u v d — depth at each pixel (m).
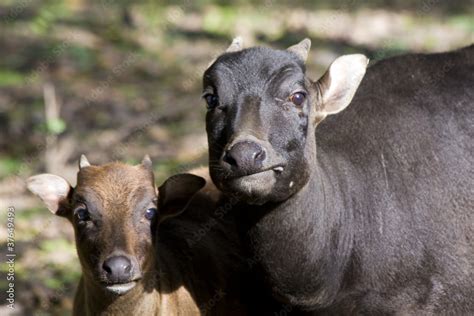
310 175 14.26
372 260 15.15
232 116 13.73
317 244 14.60
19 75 34.06
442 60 16.53
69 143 26.98
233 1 43.91
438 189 15.41
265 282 14.85
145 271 14.74
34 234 22.77
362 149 15.57
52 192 15.38
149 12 39.78
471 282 15.36
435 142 15.62
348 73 14.81
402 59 16.66
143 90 32.75
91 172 15.15
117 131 28.59
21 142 27.97
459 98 16.00
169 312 15.42
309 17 41.00
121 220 14.66
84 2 44.44
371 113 15.87
